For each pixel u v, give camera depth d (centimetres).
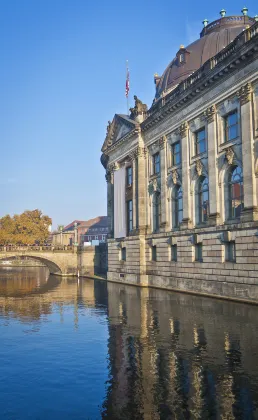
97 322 2197
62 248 7450
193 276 3512
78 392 1134
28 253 7038
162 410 998
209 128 3353
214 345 1585
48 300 3312
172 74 5334
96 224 13700
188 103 3706
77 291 4131
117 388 1155
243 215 2875
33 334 1908
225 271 3061
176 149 4031
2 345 1691
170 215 4091
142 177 4662
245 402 1027
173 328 1945
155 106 4434
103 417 972
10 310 2722
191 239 3550
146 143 4628
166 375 1251
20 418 977
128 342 1691
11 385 1202
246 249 2830
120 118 5206
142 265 4522
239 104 3006
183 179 3756
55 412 1007
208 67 3394
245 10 5378
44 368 1360
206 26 5500
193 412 978
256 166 2805
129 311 2559
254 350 1499
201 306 2658
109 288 4384
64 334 1895
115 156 5497
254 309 2445
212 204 3278
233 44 3062
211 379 1199
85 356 1495
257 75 2800
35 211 12144
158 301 3022
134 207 4778
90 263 7244
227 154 3120
